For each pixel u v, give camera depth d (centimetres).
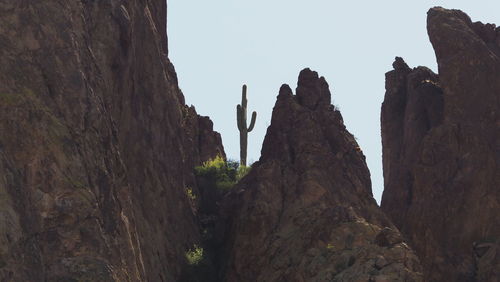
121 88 17375
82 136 14712
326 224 18925
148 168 18738
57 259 13575
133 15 18462
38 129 14100
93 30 16738
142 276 15388
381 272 17575
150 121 19212
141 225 17675
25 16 14825
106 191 14762
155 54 19888
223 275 19675
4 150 13662
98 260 13862
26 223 13300
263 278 19000
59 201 13850
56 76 14775
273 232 19538
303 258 18575
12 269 12756
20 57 14525
